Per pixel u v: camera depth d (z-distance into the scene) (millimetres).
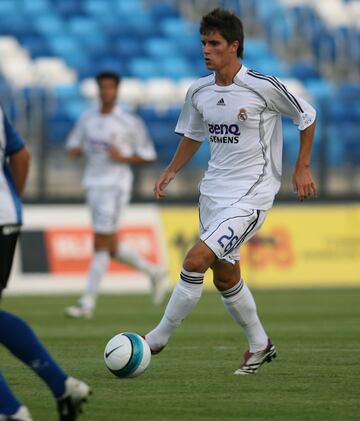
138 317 43406
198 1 91125
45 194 62531
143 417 18578
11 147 18000
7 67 80438
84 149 46312
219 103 23766
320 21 90750
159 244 60375
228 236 23078
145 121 69500
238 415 18844
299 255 61375
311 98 65875
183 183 65562
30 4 88188
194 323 40312
